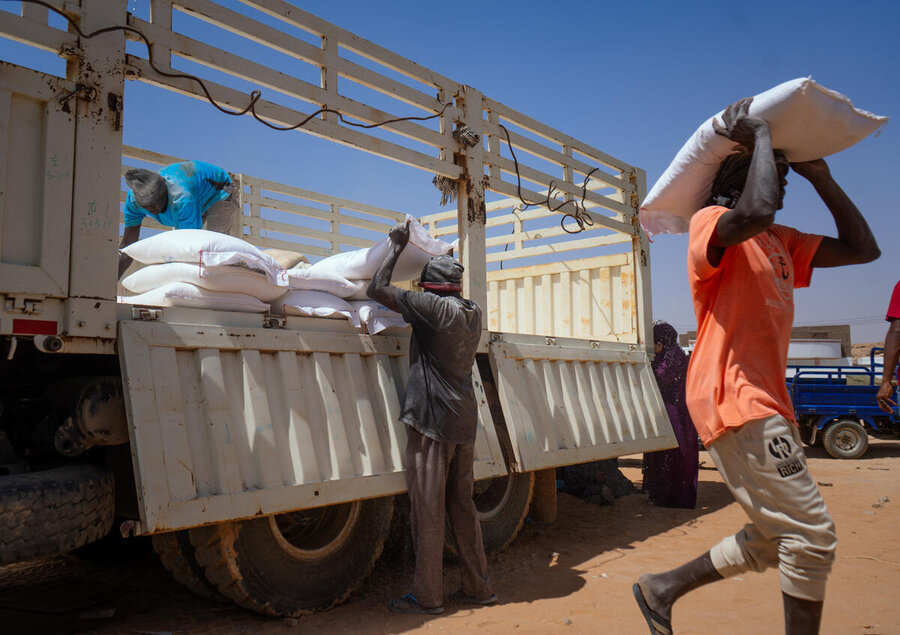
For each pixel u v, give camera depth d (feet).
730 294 8.07
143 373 10.42
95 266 10.45
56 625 11.49
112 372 11.76
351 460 12.67
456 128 17.08
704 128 8.63
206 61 12.12
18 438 11.46
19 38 9.92
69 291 10.18
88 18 10.67
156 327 10.81
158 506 9.87
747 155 8.59
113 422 10.70
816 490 7.53
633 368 21.93
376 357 13.93
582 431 18.60
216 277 11.80
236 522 11.15
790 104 7.77
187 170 17.19
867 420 40.98
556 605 12.60
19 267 9.70
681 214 10.03
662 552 16.80
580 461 18.08
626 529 19.54
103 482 10.35
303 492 11.66
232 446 11.09
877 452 43.60
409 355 14.03
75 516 9.63
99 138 10.69
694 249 8.11
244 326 12.12
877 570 14.66
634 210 23.63
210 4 12.15
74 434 10.45
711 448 8.18
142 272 12.57
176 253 11.93
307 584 12.13
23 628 11.34
